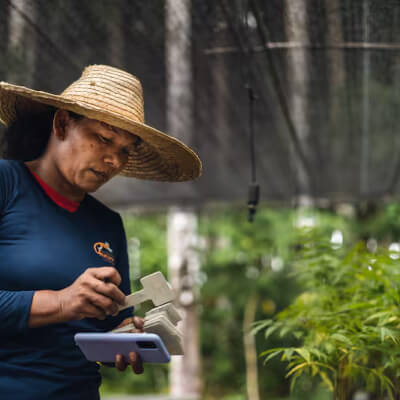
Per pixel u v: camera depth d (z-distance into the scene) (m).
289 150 7.84
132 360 2.41
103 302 2.36
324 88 5.72
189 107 6.34
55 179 2.78
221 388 16.33
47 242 2.63
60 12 4.30
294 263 4.41
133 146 2.89
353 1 4.05
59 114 2.79
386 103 6.08
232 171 8.88
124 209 10.39
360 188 9.82
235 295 15.72
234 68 5.33
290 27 4.49
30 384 2.49
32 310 2.33
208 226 16.36
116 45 4.87
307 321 3.78
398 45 4.69
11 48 4.75
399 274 3.68
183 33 4.70
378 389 3.80
